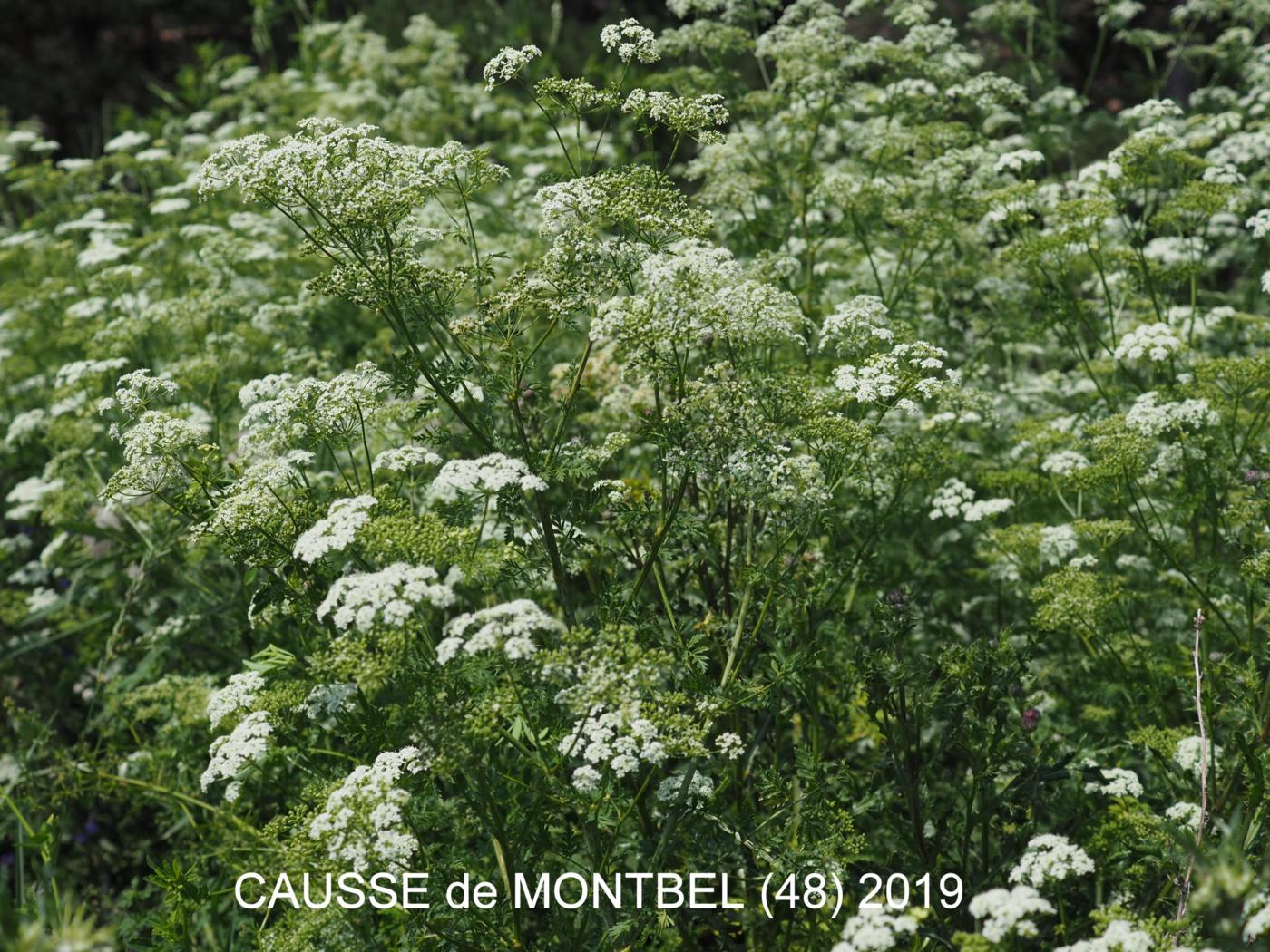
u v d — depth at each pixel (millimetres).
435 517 4215
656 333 4578
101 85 22031
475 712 3980
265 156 4715
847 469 5160
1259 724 4887
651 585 5516
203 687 5957
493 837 4266
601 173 5117
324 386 5055
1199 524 6621
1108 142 11234
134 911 6688
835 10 8461
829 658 5508
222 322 8164
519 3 14914
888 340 5383
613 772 4168
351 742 4875
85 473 8172
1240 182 7496
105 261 9086
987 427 7520
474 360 4949
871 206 7473
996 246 9906
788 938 4984
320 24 13852
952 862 4922
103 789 6199
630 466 6805
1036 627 5422
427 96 11641
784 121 7902
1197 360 7281
